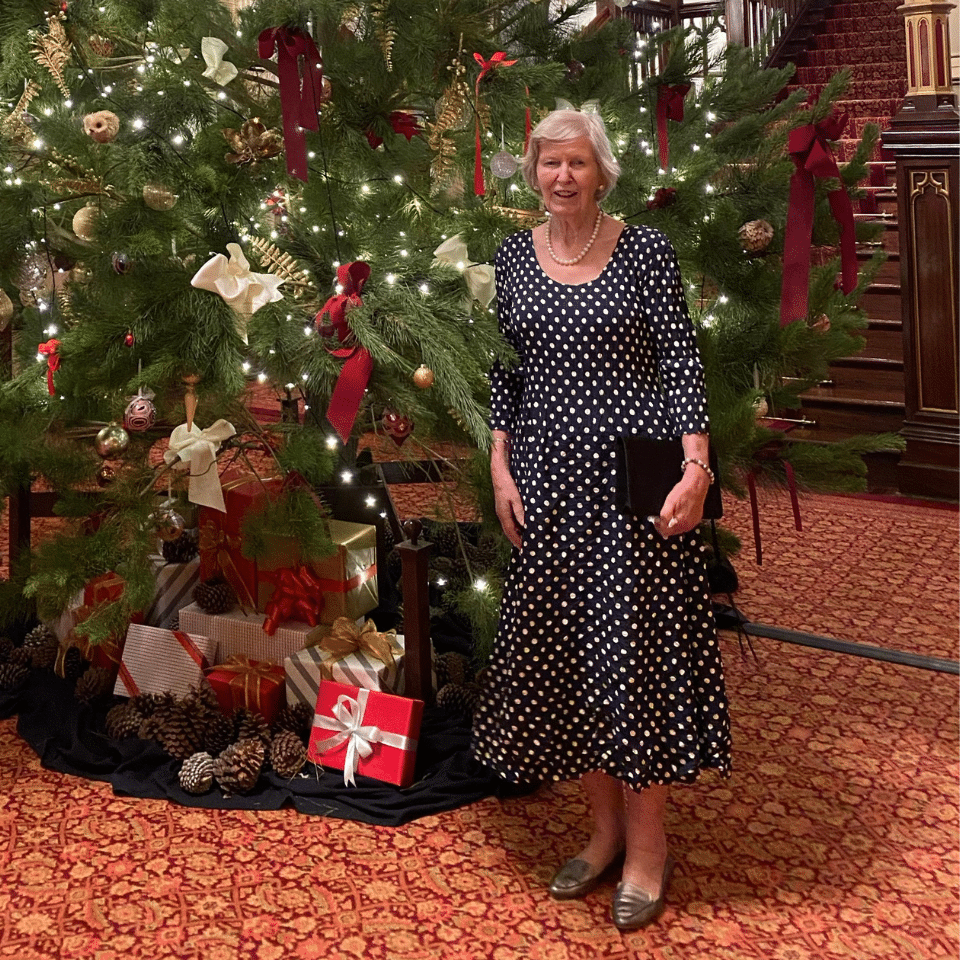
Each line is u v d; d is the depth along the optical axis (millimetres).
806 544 4840
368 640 3113
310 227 3051
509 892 2525
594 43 3650
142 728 3104
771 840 2727
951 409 5422
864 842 2719
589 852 2553
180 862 2629
